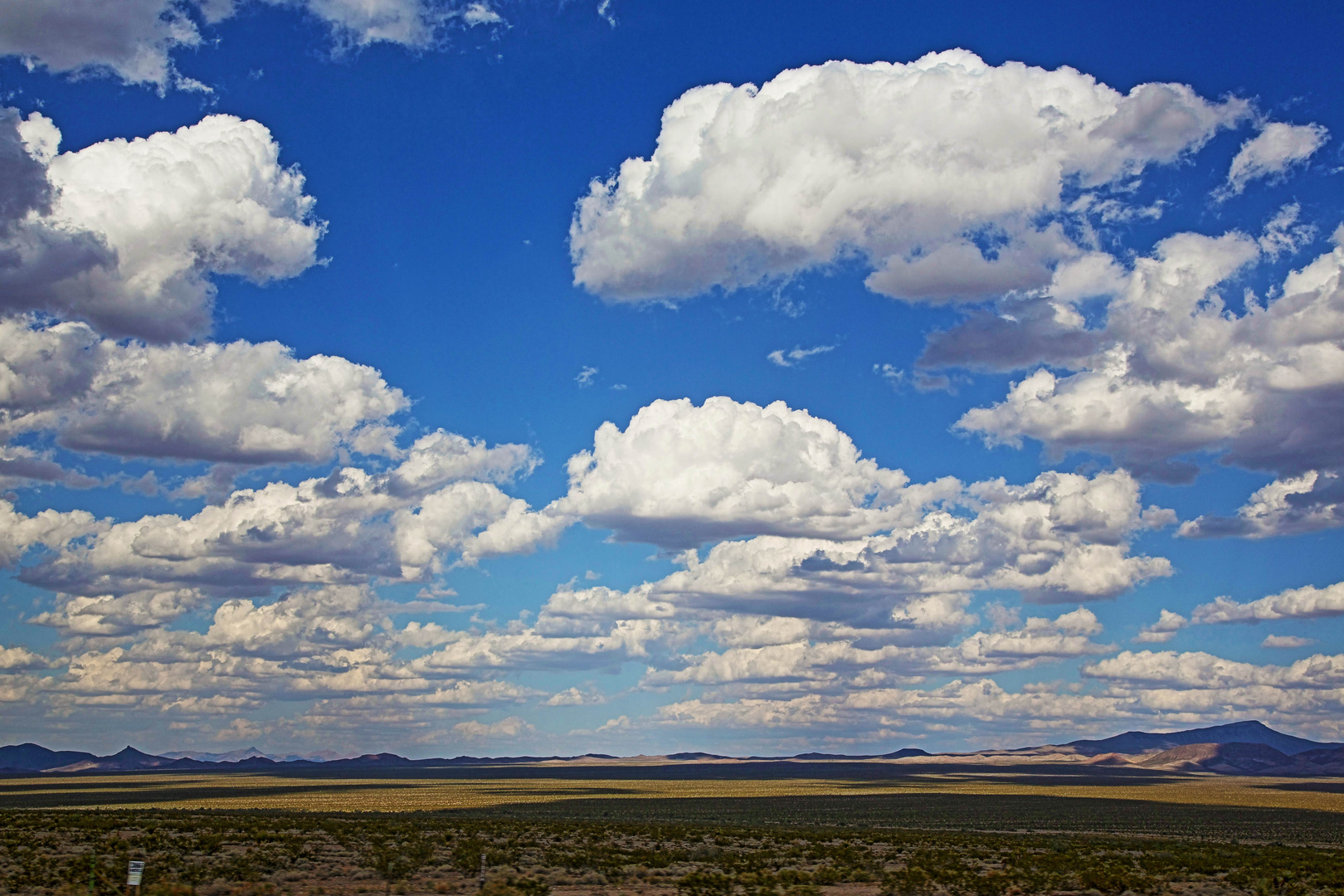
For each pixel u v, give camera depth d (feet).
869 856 240.73
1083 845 284.82
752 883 183.21
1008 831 378.32
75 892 156.87
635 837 293.43
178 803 548.31
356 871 188.65
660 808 523.29
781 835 307.78
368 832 275.18
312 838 256.32
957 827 405.39
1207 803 616.80
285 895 157.99
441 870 194.08
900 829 384.27
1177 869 221.66
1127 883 191.83
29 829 263.08
